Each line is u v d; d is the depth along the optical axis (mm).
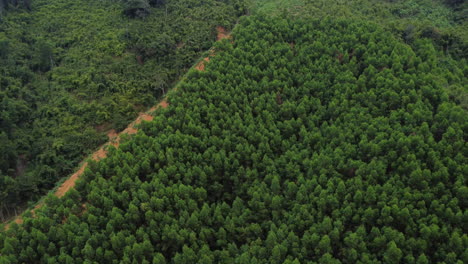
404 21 72625
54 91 65688
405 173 44938
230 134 52625
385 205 41438
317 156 48156
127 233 43250
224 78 59938
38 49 70312
